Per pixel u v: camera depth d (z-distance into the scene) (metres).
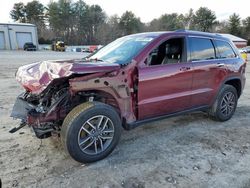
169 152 3.69
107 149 3.44
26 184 2.88
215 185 2.91
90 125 3.26
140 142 4.01
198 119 5.17
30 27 47.47
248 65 19.17
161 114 4.07
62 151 3.65
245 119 5.27
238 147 3.89
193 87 4.36
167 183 2.94
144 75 3.66
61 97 3.25
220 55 4.88
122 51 3.99
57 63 3.35
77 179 2.99
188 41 4.31
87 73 3.14
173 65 4.02
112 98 3.51
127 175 3.09
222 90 4.86
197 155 3.61
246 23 82.62
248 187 2.89
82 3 81.31
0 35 44.25
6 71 12.67
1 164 3.28
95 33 82.62
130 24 83.12
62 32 79.25
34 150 3.66
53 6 77.31
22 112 3.46
